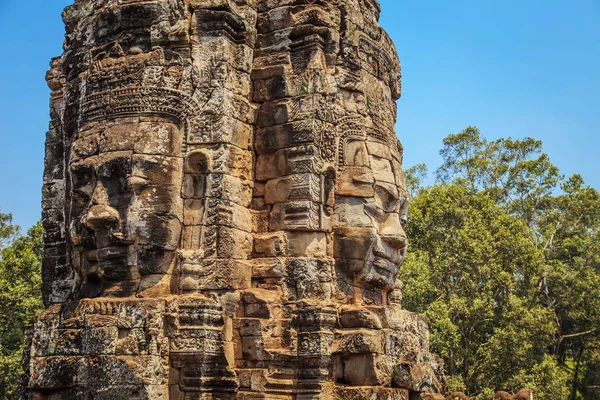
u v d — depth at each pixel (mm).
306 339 10141
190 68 10703
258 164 11258
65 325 10070
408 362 11047
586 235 38812
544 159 40125
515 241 28922
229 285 10102
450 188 30812
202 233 10203
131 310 9648
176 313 9688
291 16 11570
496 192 39719
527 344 26359
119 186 10312
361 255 11242
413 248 29562
